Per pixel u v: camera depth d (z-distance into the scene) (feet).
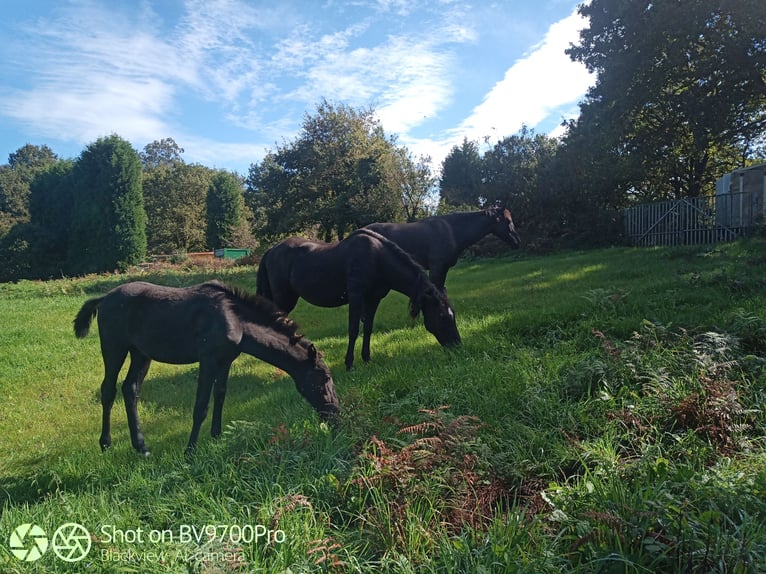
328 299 24.80
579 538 8.79
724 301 23.38
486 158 102.12
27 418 21.68
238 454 13.99
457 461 12.14
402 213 112.37
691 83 69.15
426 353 23.13
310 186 126.72
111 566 9.54
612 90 72.95
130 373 17.42
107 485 13.79
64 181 147.33
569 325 23.39
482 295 37.45
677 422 13.44
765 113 77.05
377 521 10.28
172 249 198.18
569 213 83.56
